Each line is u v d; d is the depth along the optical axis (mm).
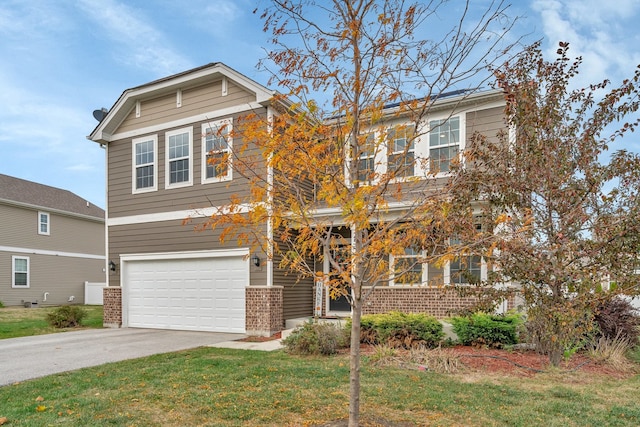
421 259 4742
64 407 5410
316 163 4457
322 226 5113
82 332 13133
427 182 5664
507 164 7195
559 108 7203
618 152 6910
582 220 6895
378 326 9352
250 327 12055
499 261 7078
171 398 5668
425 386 6207
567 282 7074
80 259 28078
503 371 7207
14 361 8594
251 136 4734
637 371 7438
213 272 12938
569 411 5215
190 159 13453
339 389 6031
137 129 14578
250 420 4895
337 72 4590
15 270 23984
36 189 27891
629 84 6770
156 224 13930
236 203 5117
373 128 5348
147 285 14133
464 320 9148
